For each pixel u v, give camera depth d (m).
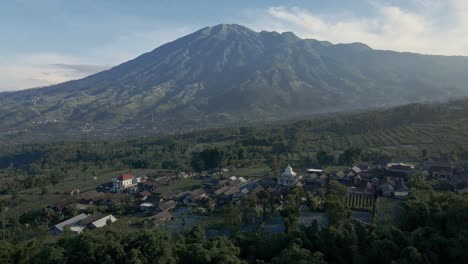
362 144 183.25
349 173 125.25
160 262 51.12
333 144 191.25
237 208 86.50
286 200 95.81
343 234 58.03
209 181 141.12
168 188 136.12
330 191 100.50
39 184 151.12
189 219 96.75
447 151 150.25
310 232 62.22
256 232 68.62
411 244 53.31
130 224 95.44
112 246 51.38
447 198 72.75
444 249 52.41
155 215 98.69
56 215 104.44
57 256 50.88
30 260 54.44
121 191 135.38
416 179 108.44
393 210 88.00
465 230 54.19
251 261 57.47
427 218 62.72
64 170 179.88
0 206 112.00
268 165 167.88
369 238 57.50
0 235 90.75
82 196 120.56
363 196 105.38
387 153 159.25
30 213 104.88
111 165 196.38
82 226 93.56
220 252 54.06
